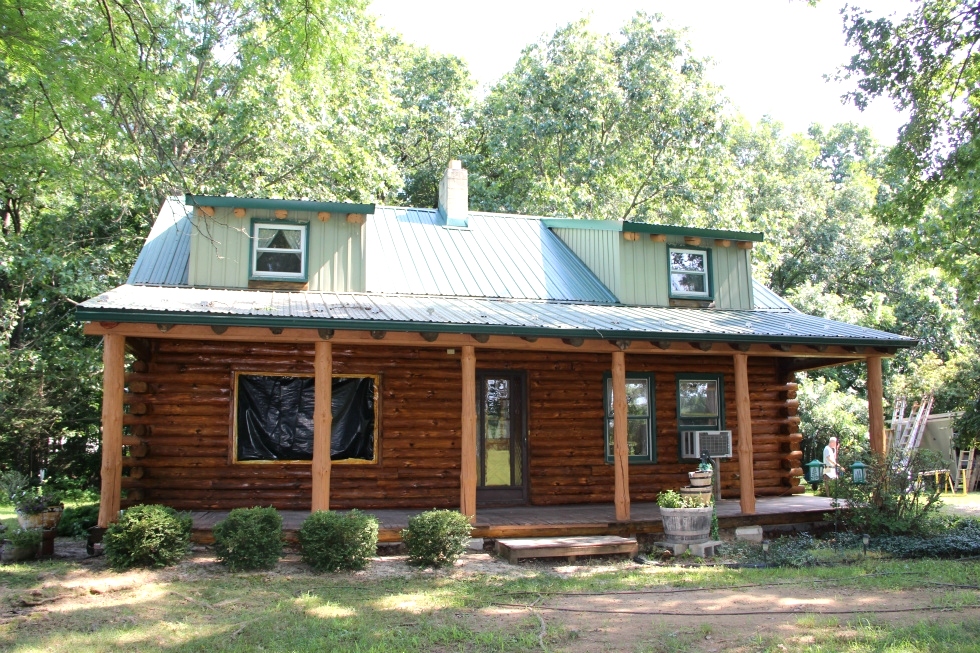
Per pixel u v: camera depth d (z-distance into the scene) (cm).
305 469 1329
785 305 1686
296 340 1060
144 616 738
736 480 1547
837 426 2370
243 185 2105
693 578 954
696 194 2888
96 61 923
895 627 711
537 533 1144
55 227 2067
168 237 1480
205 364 1312
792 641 668
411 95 3341
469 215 1830
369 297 1320
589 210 2795
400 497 1359
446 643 671
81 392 2202
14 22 875
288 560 1012
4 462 2138
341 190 2258
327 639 675
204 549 1045
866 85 1495
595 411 1478
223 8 2008
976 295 1770
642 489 1480
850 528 1274
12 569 925
